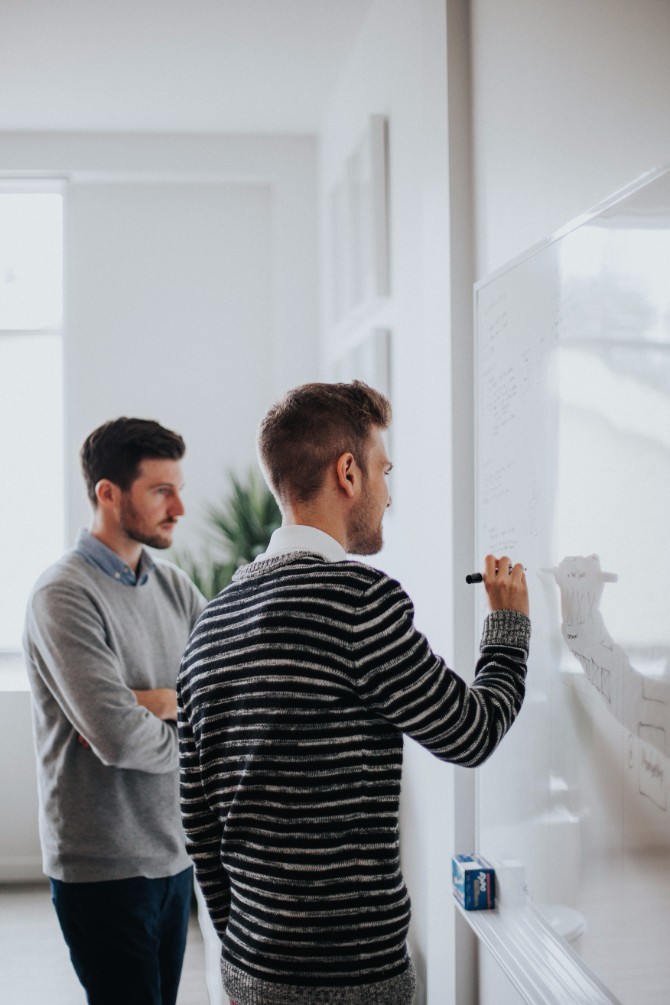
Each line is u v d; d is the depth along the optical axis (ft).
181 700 4.27
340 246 11.76
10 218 14.12
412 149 8.45
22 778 13.24
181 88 12.09
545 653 5.10
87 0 9.73
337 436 4.21
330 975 3.64
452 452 6.82
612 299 4.22
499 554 5.85
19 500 14.15
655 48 4.02
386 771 3.80
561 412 4.83
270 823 3.73
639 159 4.19
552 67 5.20
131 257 13.97
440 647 7.23
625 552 4.12
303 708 3.72
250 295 14.14
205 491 14.02
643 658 3.97
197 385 14.05
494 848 5.97
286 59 11.32
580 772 4.65
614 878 4.28
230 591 4.15
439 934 7.38
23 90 12.05
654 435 3.84
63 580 6.45
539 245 5.10
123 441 6.59
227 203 14.12
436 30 7.09
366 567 3.92
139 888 6.42
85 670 6.23
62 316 14.19
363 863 3.70
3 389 14.15
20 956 11.00
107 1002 6.39
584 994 4.58
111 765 6.27
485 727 3.82
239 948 3.83
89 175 13.58
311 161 13.82
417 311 8.37
